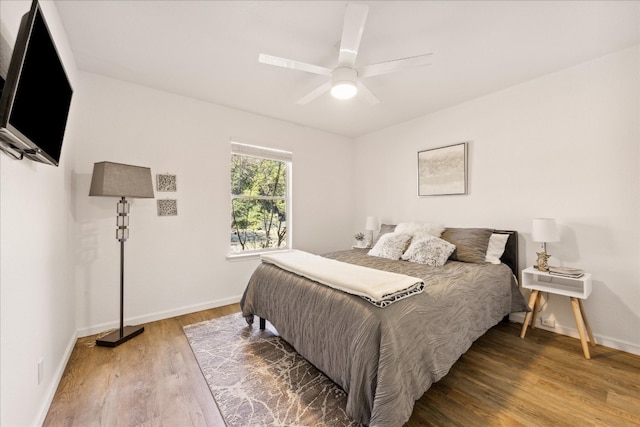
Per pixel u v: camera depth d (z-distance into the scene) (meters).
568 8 1.71
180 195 2.97
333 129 4.25
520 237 2.77
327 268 2.12
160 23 1.86
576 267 2.43
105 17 1.81
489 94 2.97
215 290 3.23
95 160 2.50
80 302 2.41
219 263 3.26
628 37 2.02
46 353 1.56
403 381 1.35
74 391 1.69
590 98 2.34
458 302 1.89
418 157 3.69
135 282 2.71
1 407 1.05
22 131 1.03
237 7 1.71
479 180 3.09
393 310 1.50
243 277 3.47
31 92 1.08
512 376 1.85
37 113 1.16
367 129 4.26
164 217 2.88
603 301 2.29
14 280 1.16
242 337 2.45
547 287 2.39
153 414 1.51
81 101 2.44
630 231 2.17
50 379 1.63
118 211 2.39
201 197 3.12
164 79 2.64
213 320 2.83
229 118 3.34
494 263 2.64
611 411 1.52
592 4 1.67
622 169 2.20
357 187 4.68
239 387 1.75
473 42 2.06
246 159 3.65
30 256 1.34
